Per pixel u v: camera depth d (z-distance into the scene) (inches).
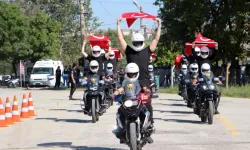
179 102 1825.8
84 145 817.5
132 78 693.9
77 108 1553.9
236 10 2871.6
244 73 3056.1
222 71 3051.2
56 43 4382.4
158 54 3385.8
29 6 4859.7
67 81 3272.6
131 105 668.7
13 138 904.9
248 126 1071.0
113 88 1328.7
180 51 3193.9
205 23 3002.0
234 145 805.2
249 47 3093.0
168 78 3221.0
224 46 2965.1
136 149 677.9
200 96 1111.6
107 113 1373.0
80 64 2177.7
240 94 2225.6
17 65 4439.0
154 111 1444.4
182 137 896.9
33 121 1182.9
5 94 2412.6
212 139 873.5
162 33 3154.5
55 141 863.1
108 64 1478.8
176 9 3002.0
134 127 668.7
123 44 738.8
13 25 3897.6
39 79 3368.6
